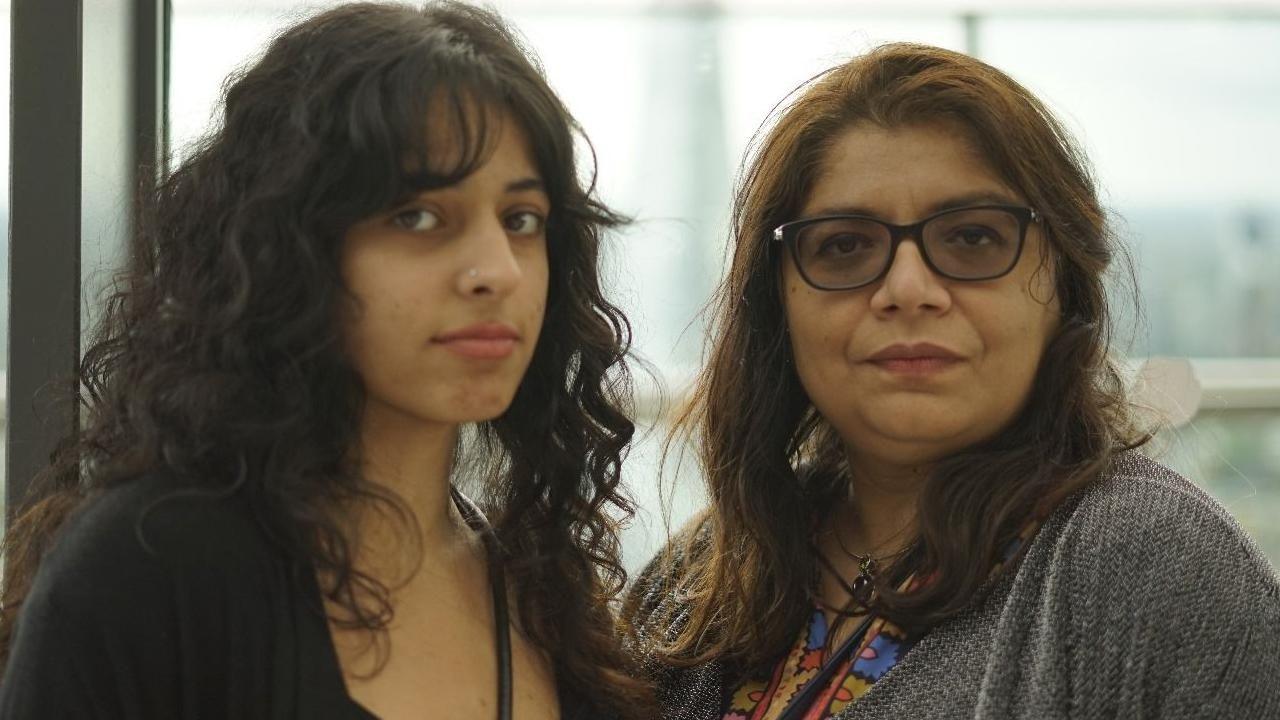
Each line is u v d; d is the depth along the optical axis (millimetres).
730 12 1798
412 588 1016
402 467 1013
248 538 918
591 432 1140
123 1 1416
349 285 931
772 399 1244
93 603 875
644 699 1162
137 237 1068
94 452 1020
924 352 1088
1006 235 1100
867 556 1181
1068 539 1028
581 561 1150
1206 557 990
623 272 1775
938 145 1110
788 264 1168
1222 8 1828
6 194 1425
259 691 914
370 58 916
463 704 1000
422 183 911
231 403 910
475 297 930
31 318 1323
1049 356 1132
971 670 1027
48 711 869
